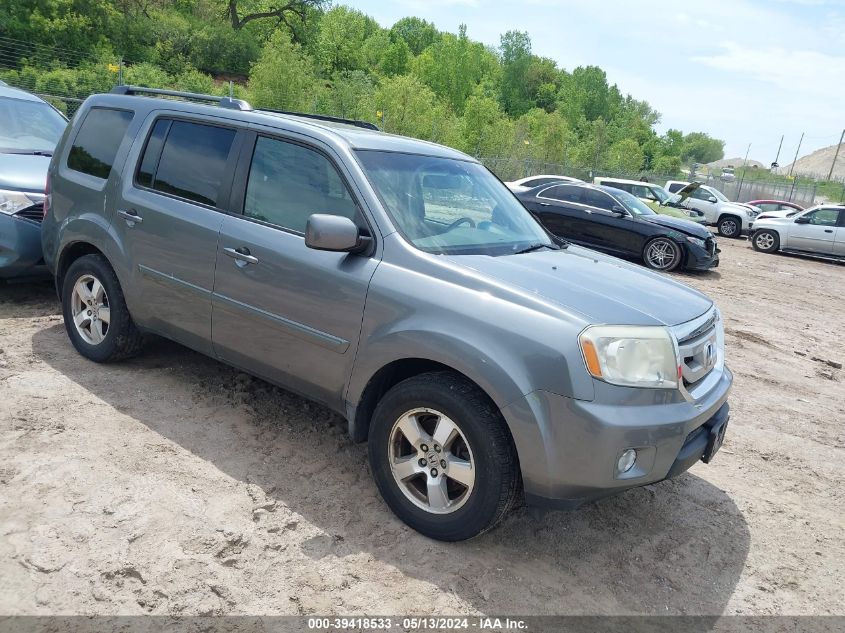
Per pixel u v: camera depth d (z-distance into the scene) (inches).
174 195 164.2
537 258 144.7
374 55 3964.1
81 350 189.3
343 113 1393.9
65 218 188.1
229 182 155.3
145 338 184.1
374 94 1464.1
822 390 259.4
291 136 149.1
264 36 2797.7
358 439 137.3
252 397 179.0
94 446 144.3
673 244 520.7
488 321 116.5
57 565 107.5
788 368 286.5
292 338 141.2
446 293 122.2
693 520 148.7
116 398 168.4
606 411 109.5
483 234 150.0
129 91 191.3
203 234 154.7
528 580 119.6
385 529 127.9
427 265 126.9
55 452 139.7
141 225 167.5
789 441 202.7
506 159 1489.9
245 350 151.7
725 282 517.7
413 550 122.6
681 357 120.7
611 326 114.3
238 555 115.6
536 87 4820.4
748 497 163.5
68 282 188.7
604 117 4840.1
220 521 123.9
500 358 113.3
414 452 129.2
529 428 111.3
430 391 121.0
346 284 131.8
